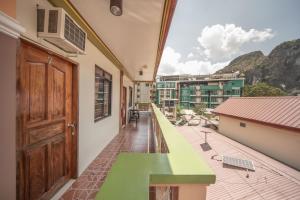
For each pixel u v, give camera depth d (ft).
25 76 5.46
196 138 41.91
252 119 36.63
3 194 4.50
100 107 14.06
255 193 15.99
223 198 15.02
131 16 7.55
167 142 3.99
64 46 6.67
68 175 8.63
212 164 23.26
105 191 1.99
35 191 6.03
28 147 5.64
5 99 4.47
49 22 5.55
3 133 4.44
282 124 29.66
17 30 4.62
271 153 32.01
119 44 11.88
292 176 20.18
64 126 8.09
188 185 2.46
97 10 7.06
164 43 11.02
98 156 12.48
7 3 4.32
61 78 7.74
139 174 2.39
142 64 19.20
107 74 15.33
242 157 28.45
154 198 3.33
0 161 4.39
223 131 48.47
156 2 6.35
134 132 21.29
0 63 4.28
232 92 146.61
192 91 165.17
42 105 6.40
